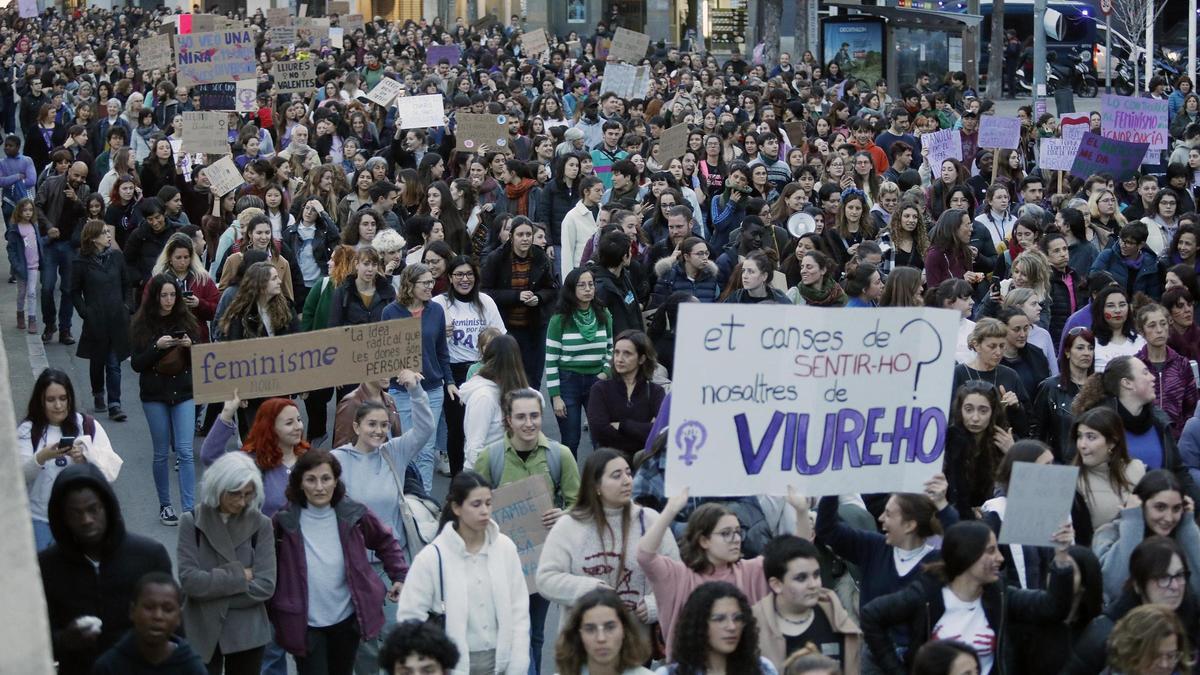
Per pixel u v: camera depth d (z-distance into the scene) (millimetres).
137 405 15367
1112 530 8000
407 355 9445
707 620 6348
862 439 7113
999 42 46281
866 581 7461
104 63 39062
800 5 41969
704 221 18531
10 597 4266
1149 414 9250
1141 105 19688
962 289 11594
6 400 4539
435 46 34562
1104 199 16422
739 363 6871
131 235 15547
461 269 12320
